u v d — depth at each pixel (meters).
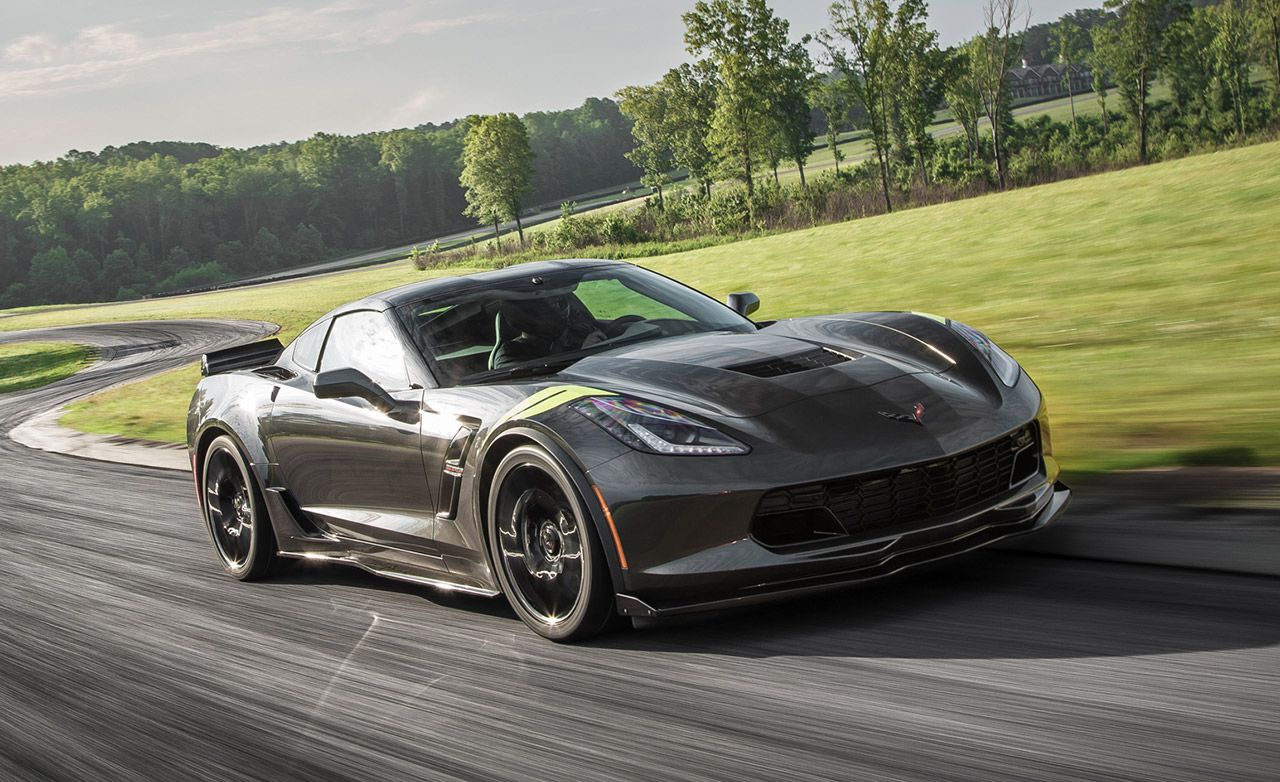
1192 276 12.09
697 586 2.76
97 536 6.05
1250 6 75.19
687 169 94.12
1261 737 1.93
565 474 2.92
